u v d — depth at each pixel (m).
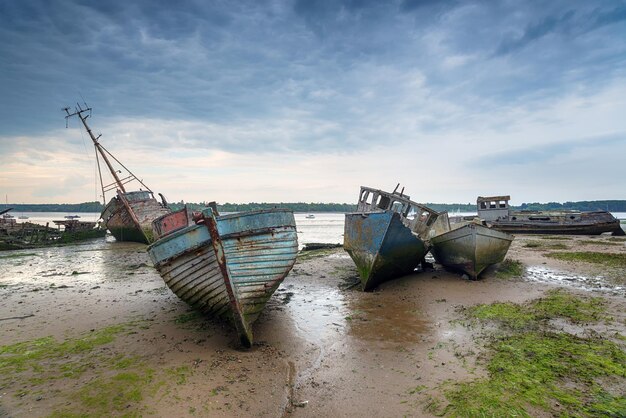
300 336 8.92
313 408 5.83
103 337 8.70
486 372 6.55
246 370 7.07
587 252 19.22
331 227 75.75
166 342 8.41
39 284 15.45
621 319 8.90
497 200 35.62
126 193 29.88
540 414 5.18
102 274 17.53
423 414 5.47
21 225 40.00
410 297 12.03
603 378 6.04
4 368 7.09
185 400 5.95
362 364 7.32
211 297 8.70
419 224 15.38
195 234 8.52
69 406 5.75
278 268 9.38
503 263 16.38
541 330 8.36
